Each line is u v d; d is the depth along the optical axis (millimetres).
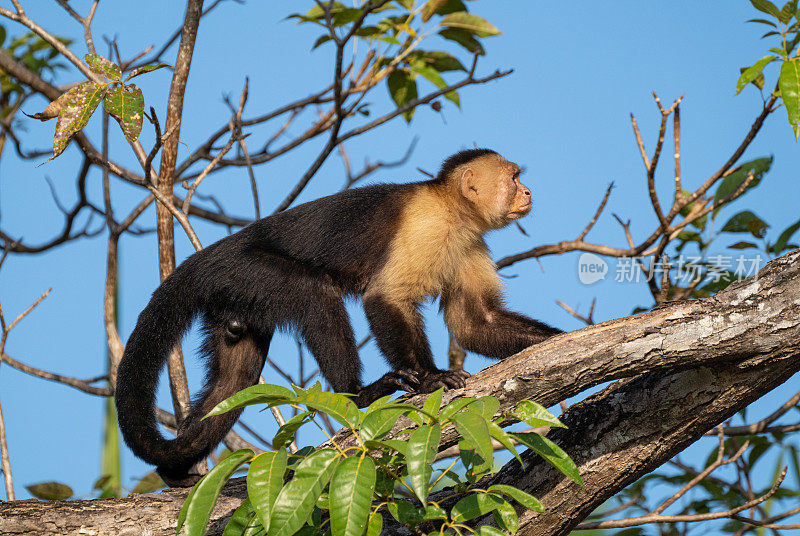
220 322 11945
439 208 12391
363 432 6453
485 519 8484
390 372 10875
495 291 12734
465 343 12672
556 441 8766
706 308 8031
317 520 6934
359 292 12391
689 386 8258
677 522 11281
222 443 12555
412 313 11875
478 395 8359
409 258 11906
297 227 12141
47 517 8250
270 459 6355
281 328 11758
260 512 6062
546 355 8289
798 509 10438
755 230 12148
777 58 9648
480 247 12906
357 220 12164
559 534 8789
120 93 9156
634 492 12336
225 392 11727
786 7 10039
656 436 8438
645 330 8031
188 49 12227
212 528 8617
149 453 10641
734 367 8047
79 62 11359
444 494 8828
